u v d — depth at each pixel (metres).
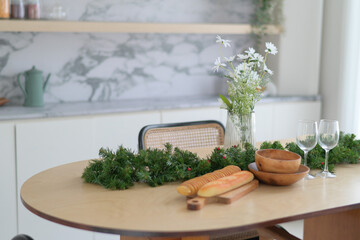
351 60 3.61
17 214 2.80
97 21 3.24
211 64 3.94
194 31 3.47
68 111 2.93
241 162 1.70
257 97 1.90
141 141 2.24
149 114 3.15
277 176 1.55
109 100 3.57
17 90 3.26
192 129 2.42
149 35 3.65
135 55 3.62
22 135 2.77
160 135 2.33
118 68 3.57
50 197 1.46
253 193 1.51
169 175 1.61
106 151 1.67
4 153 2.73
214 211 1.35
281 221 1.31
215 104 3.41
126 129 3.08
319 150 1.85
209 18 3.87
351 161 1.86
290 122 3.70
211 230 1.22
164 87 3.77
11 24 2.89
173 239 1.49
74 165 1.84
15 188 2.79
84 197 1.46
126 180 1.57
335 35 3.67
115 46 3.54
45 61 3.33
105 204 1.40
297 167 1.58
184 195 1.46
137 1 3.58
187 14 3.78
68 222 1.27
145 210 1.35
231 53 3.98
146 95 3.71
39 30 2.98
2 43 3.19
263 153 1.70
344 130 3.69
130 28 3.25
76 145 2.93
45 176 1.68
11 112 2.86
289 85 3.86
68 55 3.39
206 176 1.52
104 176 1.57
